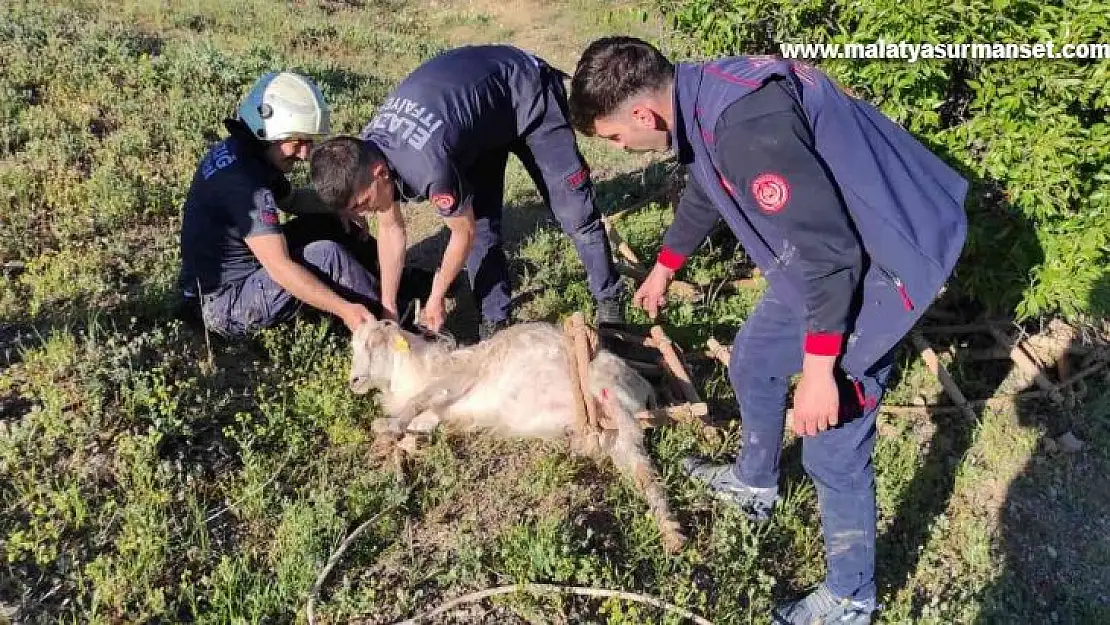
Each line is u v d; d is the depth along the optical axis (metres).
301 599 3.14
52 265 4.83
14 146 6.25
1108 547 3.97
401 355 3.91
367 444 3.93
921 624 3.34
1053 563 3.86
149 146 6.46
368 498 3.56
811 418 2.61
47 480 3.41
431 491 3.68
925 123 4.30
